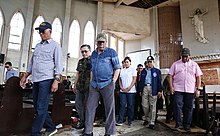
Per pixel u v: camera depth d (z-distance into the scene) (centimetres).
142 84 355
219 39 945
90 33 1239
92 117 224
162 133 278
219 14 970
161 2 1240
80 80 287
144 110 346
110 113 221
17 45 1008
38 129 201
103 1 1259
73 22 1200
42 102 206
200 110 326
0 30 965
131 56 1366
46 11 1128
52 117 290
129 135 261
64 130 276
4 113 225
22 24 1040
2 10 977
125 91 345
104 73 220
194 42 1035
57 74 215
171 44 1176
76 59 1170
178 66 317
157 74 344
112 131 221
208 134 271
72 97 468
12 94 233
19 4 1035
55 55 219
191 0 1092
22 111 244
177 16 1216
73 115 379
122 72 360
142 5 1294
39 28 219
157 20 1261
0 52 946
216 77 896
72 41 1179
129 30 1263
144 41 1332
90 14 1256
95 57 232
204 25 1013
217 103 465
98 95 226
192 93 301
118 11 1279
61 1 1189
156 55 1200
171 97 371
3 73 916
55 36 1134
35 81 211
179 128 303
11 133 232
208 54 959
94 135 252
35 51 222
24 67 990
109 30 1231
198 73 311
